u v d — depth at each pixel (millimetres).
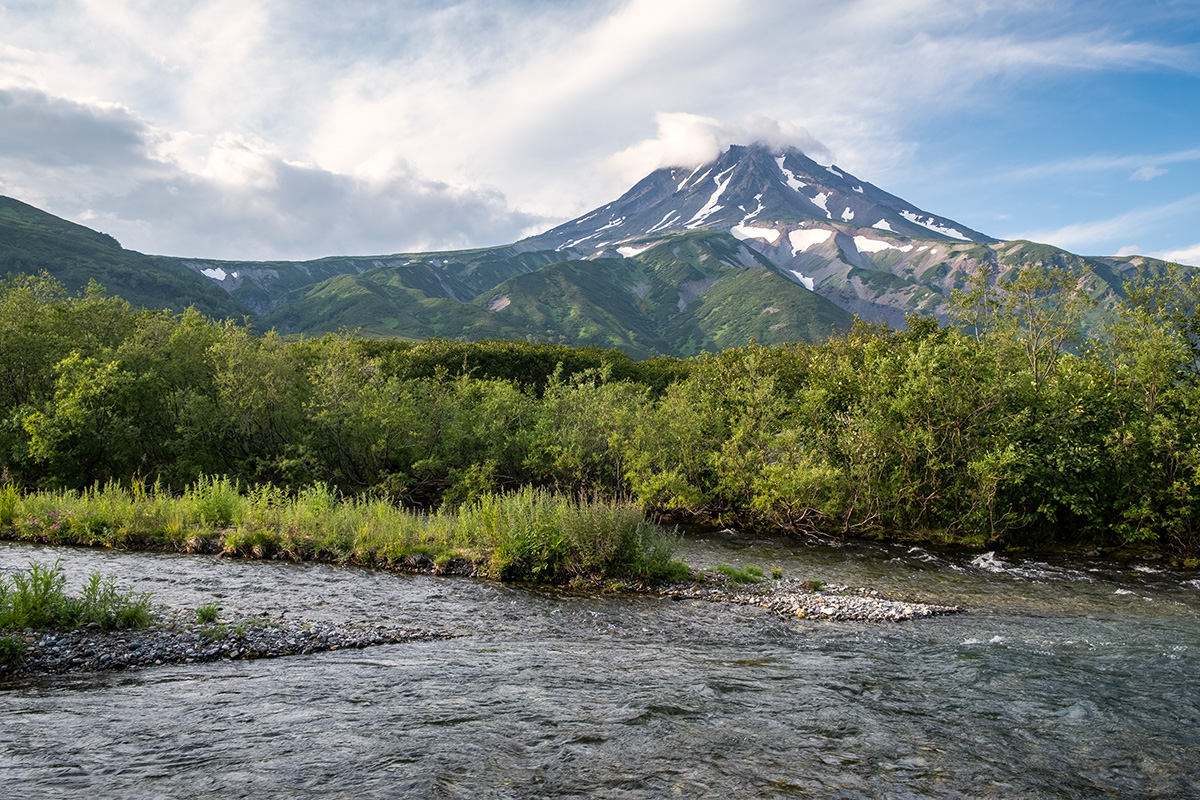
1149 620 16625
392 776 6500
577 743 7637
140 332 36219
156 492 25562
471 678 10219
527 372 62719
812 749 7816
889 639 14266
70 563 17688
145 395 32719
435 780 6457
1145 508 25375
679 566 19797
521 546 19281
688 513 31953
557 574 19078
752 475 29984
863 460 28875
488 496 23250
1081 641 14234
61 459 29875
